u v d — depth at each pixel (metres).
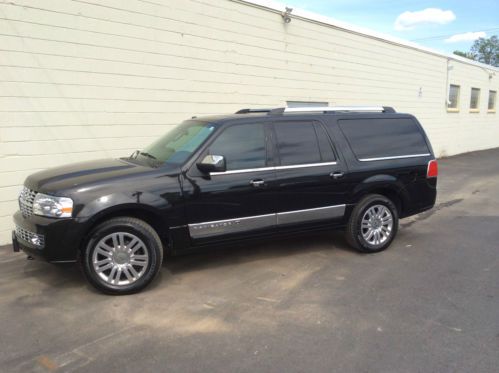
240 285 4.67
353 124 5.80
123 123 7.46
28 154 6.46
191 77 8.41
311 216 5.39
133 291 4.44
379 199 5.75
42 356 3.31
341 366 3.15
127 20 7.35
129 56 7.43
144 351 3.38
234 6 9.09
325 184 5.41
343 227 5.67
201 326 3.77
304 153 5.36
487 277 4.87
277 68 10.26
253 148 5.07
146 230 4.44
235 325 3.79
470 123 21.61
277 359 3.25
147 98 7.75
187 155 4.80
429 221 7.59
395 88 15.05
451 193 10.48
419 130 6.34
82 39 6.84
